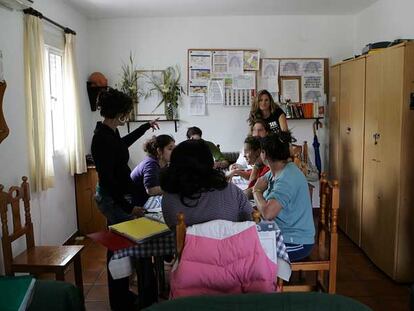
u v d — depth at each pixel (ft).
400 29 11.39
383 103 9.85
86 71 14.67
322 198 7.85
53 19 11.53
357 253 11.51
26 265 7.63
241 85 15.06
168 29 14.94
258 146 9.19
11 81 8.96
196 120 15.35
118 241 5.64
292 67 15.03
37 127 9.86
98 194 7.82
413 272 9.37
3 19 8.61
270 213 6.82
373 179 10.54
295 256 7.23
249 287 4.72
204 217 5.37
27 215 8.58
